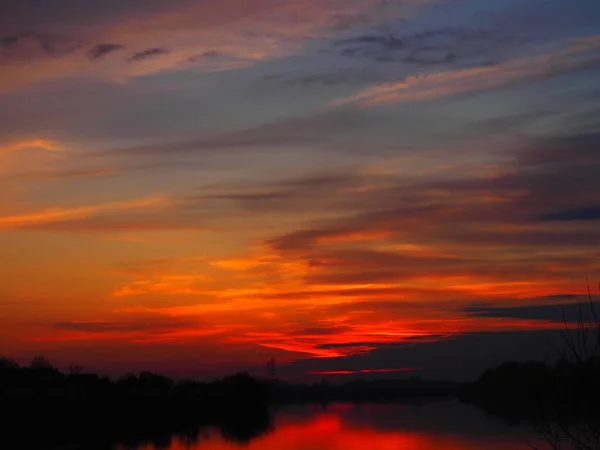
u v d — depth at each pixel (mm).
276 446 62344
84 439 64875
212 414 108312
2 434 62938
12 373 90188
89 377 99812
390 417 106312
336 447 61031
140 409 93000
